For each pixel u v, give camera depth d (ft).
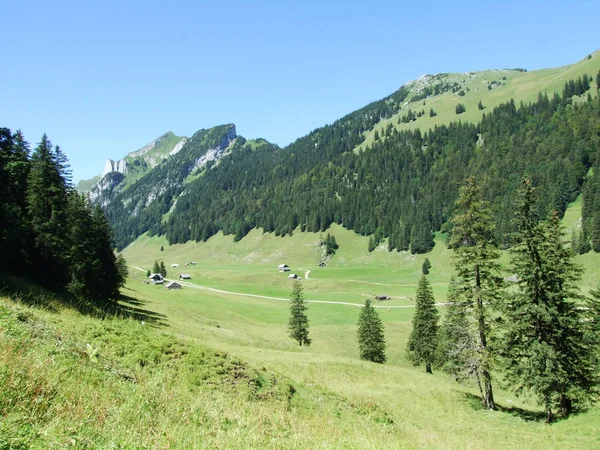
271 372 73.00
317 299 424.46
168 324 157.17
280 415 48.44
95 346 53.01
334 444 40.14
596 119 652.89
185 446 27.12
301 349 183.73
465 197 106.11
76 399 28.55
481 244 103.09
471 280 106.63
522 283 96.78
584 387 89.66
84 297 141.79
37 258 131.34
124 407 30.42
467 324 106.32
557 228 94.43
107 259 184.75
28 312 54.60
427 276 547.08
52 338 43.60
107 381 36.35
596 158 560.20
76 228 152.05
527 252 94.84
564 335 91.50
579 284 367.66
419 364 205.98
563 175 555.69
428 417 87.56
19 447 19.75
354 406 74.13
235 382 61.05
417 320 202.39
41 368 30.30
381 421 70.49
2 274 103.04
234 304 360.48
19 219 128.77
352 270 615.16
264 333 236.43
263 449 32.17
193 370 59.93
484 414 96.68
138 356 56.39
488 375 101.04
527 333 94.22
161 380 46.32
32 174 139.95
